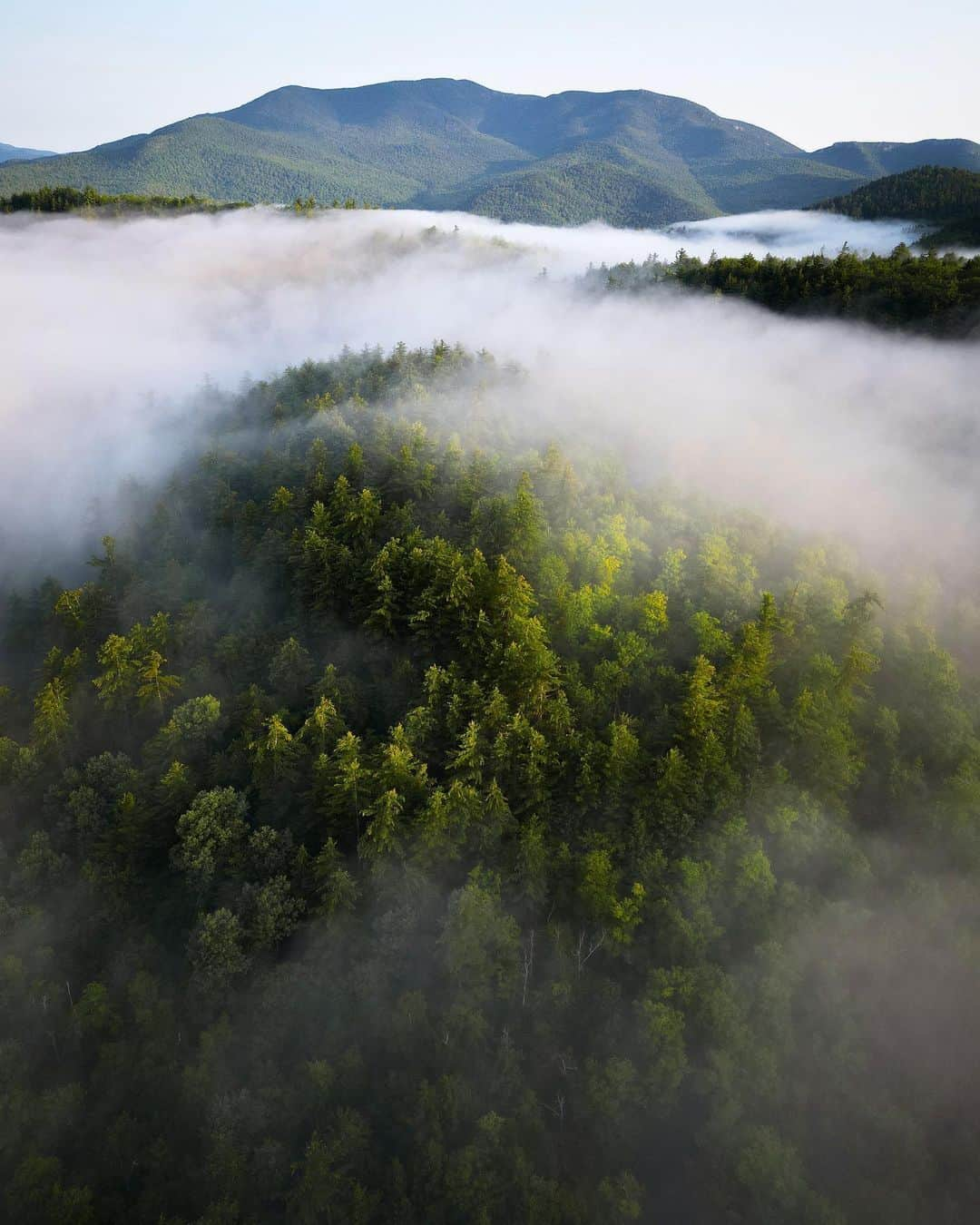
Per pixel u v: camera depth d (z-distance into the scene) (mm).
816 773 67500
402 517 97062
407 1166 51312
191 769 70250
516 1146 50875
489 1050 56250
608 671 73000
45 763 72750
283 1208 50062
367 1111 53875
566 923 60438
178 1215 49844
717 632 77375
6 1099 50594
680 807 62750
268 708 75500
